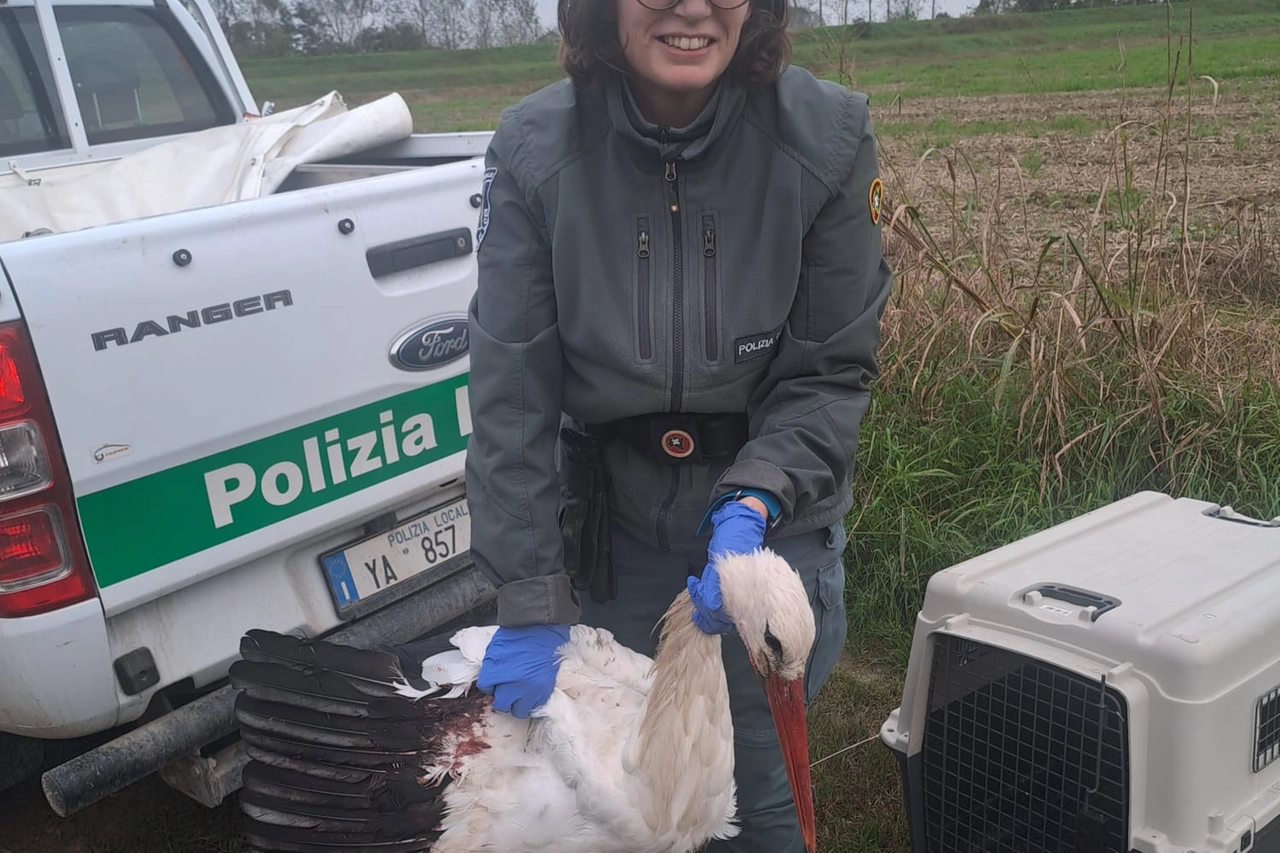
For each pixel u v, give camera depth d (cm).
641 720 212
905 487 442
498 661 216
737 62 192
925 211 720
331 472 283
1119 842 226
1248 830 224
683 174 197
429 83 3394
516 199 202
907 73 2144
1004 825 254
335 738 224
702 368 202
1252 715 227
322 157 422
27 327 226
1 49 406
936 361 498
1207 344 480
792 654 185
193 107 474
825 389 206
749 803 247
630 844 217
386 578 302
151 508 249
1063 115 1456
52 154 423
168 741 254
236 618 271
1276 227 743
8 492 227
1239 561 259
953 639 254
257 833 226
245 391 262
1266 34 2305
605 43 194
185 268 250
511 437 204
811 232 199
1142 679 220
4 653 235
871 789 335
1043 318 490
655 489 222
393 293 292
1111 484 428
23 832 331
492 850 217
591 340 201
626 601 241
